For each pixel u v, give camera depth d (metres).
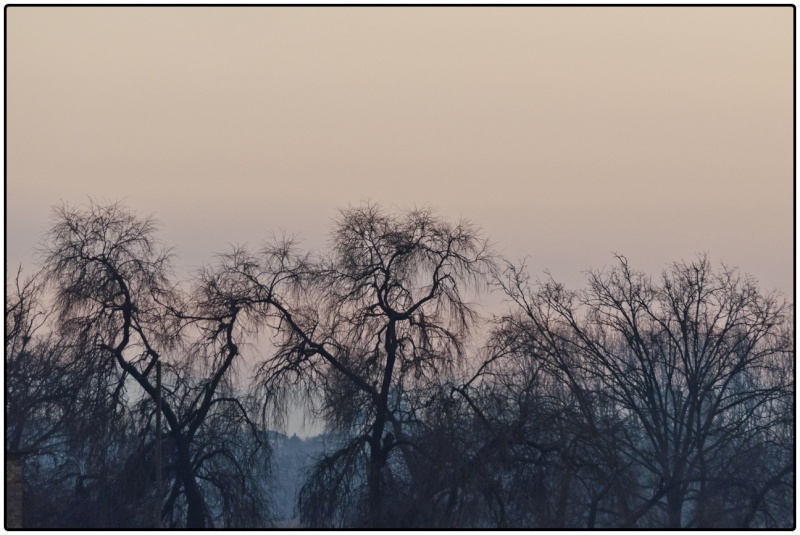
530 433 195.50
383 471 197.12
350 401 198.88
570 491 194.62
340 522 196.25
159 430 196.12
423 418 197.50
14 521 162.12
